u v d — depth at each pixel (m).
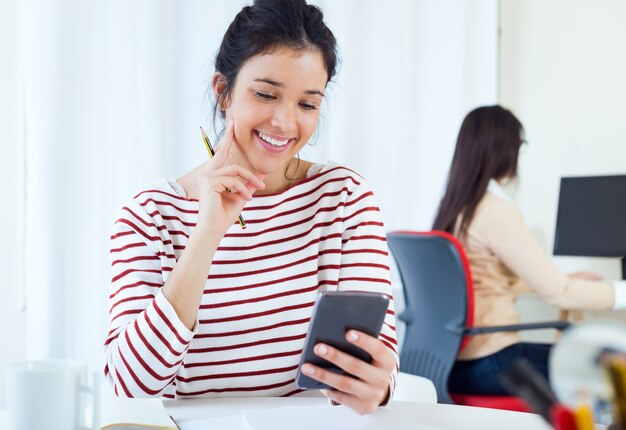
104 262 2.53
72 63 2.48
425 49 3.07
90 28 2.51
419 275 2.12
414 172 3.06
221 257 1.29
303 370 0.99
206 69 2.62
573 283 2.18
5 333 2.49
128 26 2.56
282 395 1.27
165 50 2.61
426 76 3.07
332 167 1.40
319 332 0.96
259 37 1.20
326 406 1.06
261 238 1.31
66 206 2.47
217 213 1.11
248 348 1.26
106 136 2.54
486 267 2.15
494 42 3.17
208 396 1.26
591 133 2.90
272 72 1.19
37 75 2.44
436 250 2.01
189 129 2.64
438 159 3.08
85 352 2.50
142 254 1.27
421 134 3.07
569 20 2.97
